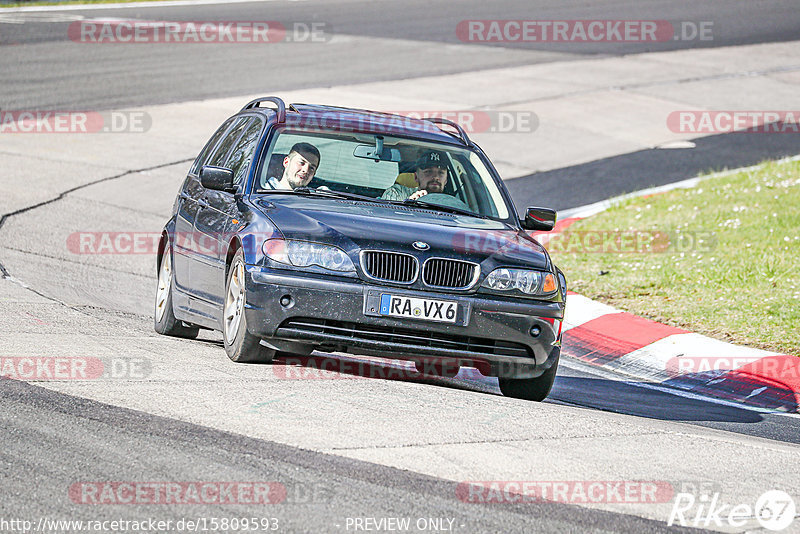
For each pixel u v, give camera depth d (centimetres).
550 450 2064
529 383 2709
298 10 13300
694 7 14012
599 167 6956
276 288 2430
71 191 5662
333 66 9631
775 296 3981
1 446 1831
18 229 4762
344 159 2861
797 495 1948
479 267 2525
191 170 3434
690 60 10788
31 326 2889
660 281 4325
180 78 8806
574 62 10456
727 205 5516
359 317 2444
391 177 2850
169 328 3147
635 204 5834
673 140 7788
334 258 2459
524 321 2544
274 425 2050
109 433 1934
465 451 1995
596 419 2370
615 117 8394
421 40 11250
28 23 11356
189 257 2966
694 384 3294
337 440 1989
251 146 2925
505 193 2988
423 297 2466
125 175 6119
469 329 2497
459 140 3070
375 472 1831
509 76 9631
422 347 2484
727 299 4019
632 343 3631
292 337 2448
